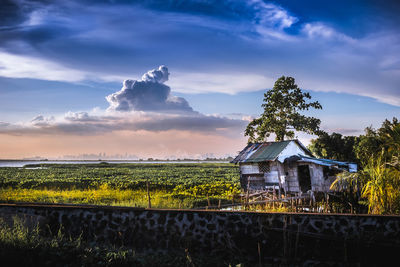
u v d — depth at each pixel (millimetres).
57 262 5684
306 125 37750
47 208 7730
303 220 6805
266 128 39031
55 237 7074
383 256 6426
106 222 7637
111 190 26703
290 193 22219
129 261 6098
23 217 7652
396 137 11688
